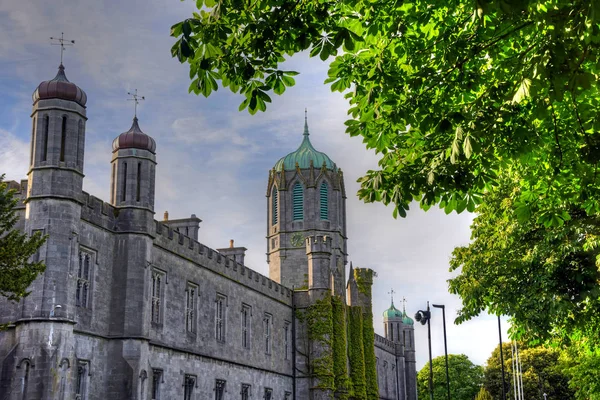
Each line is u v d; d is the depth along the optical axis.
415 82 13.86
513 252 28.66
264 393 52.53
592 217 22.88
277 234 74.19
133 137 36.31
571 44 10.95
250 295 51.72
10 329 29.66
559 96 10.78
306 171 74.81
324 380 57.72
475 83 14.05
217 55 12.41
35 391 27.95
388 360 94.00
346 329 64.12
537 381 97.94
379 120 15.23
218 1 11.42
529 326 27.53
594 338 28.98
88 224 32.88
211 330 44.41
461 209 15.11
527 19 12.63
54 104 30.92
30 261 29.44
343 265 75.69
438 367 124.12
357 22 14.34
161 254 38.34
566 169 17.75
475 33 13.48
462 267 31.77
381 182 14.34
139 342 33.97
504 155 14.89
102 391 33.06
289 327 59.56
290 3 12.12
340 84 15.14
